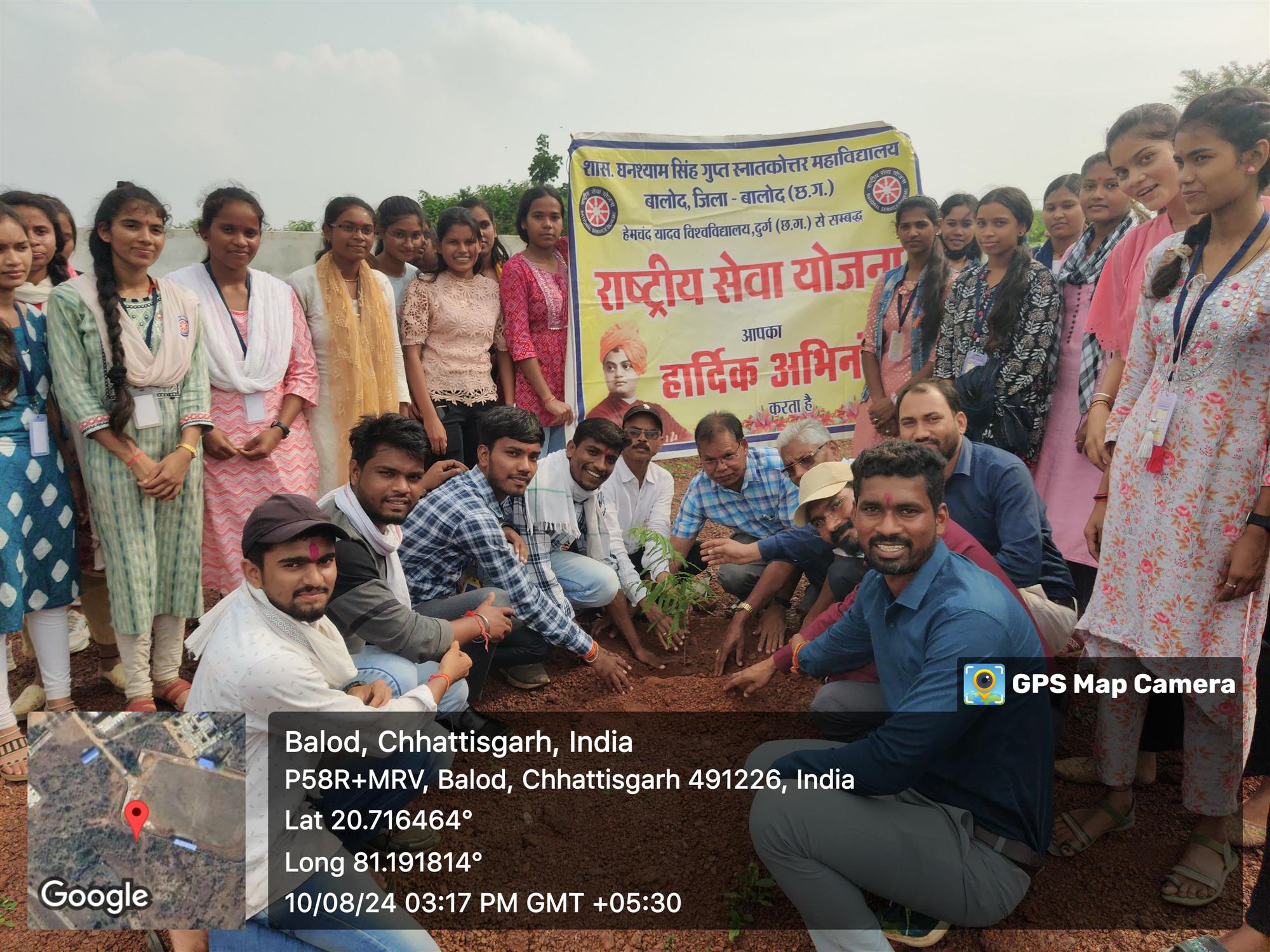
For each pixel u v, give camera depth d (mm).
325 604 2369
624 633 4301
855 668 3264
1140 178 3574
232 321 4020
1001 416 4332
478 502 3631
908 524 2480
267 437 4094
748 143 5340
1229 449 2670
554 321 5324
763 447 4477
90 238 3537
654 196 5316
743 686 3609
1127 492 2906
